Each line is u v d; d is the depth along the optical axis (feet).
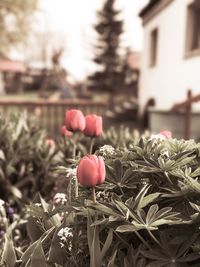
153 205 3.67
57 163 8.27
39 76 137.08
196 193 3.79
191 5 29.55
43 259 4.16
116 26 99.55
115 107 51.03
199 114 23.25
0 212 6.48
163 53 36.22
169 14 34.14
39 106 22.13
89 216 3.83
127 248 3.97
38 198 5.78
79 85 107.86
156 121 24.75
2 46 59.62
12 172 8.59
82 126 5.89
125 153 4.49
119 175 4.24
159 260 3.59
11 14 57.31
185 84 30.66
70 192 4.29
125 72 94.43
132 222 3.55
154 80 39.65
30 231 5.12
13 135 8.62
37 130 9.66
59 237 4.33
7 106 21.38
